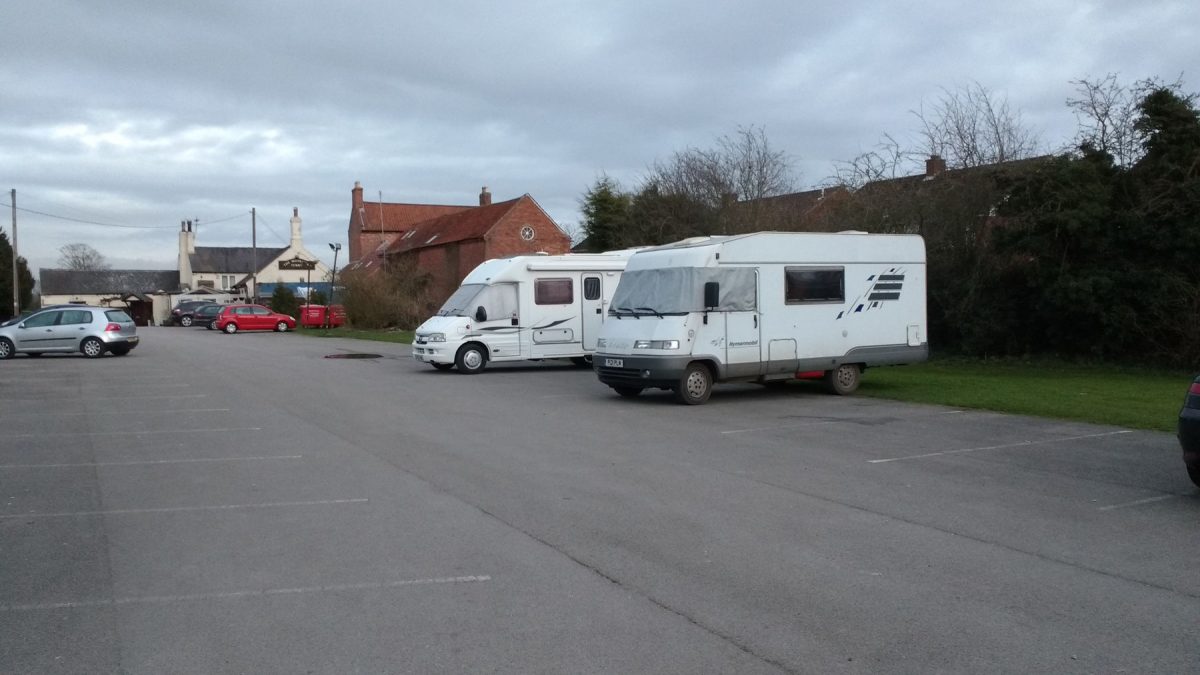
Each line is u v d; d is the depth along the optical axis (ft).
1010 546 22.77
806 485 30.09
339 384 64.69
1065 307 71.82
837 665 15.42
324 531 24.45
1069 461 34.17
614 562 21.42
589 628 17.17
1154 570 20.75
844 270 55.47
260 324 164.25
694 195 120.88
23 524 25.45
